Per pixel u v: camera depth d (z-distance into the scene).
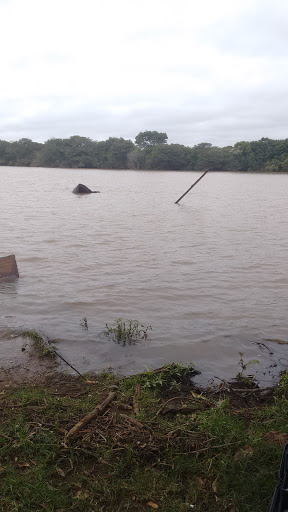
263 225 20.16
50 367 5.83
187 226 19.36
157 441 4.06
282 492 3.10
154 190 45.66
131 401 4.83
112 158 122.94
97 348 6.50
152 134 143.88
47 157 129.38
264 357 6.34
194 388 5.35
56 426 4.20
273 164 108.62
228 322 7.65
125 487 3.53
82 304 8.46
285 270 11.34
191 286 9.74
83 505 3.35
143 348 6.54
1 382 5.34
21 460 3.80
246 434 4.14
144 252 13.35
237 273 10.95
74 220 20.69
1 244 14.30
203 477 3.69
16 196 34.81
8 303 8.43
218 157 111.06
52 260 12.09
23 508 3.30
